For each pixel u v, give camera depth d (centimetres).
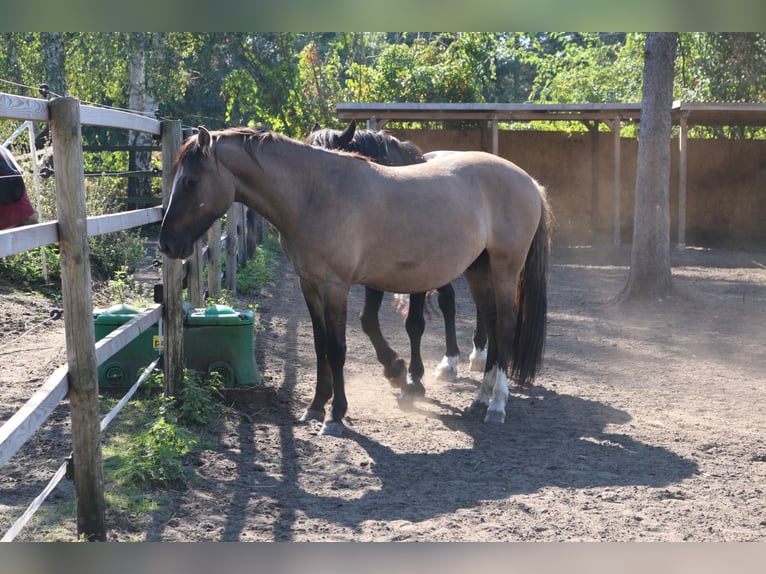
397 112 1720
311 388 611
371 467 445
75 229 314
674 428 534
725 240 2088
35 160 861
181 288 523
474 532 356
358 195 489
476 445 492
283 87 2094
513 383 651
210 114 2969
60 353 657
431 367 711
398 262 504
